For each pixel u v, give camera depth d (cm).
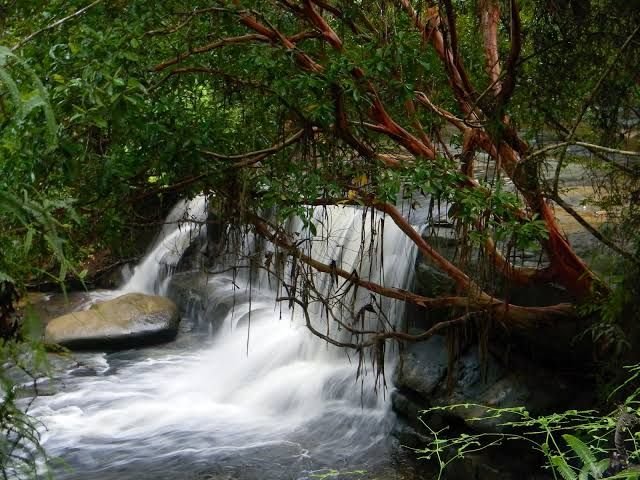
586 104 323
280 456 549
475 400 489
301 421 601
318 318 691
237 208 416
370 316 631
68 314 841
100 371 743
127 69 296
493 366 504
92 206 379
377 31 400
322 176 395
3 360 115
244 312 814
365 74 373
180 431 604
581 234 497
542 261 473
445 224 545
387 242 630
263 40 386
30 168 226
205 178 396
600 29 355
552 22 366
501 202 360
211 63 409
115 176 362
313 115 357
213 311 857
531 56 359
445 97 467
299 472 523
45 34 280
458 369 515
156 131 358
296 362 692
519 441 458
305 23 430
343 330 652
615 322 387
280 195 382
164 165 386
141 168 385
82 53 272
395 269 614
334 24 462
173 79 400
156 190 398
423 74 433
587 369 458
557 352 470
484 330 436
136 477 529
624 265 384
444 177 366
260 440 578
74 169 258
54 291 909
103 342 802
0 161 140
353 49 402
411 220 627
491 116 380
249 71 385
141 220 483
